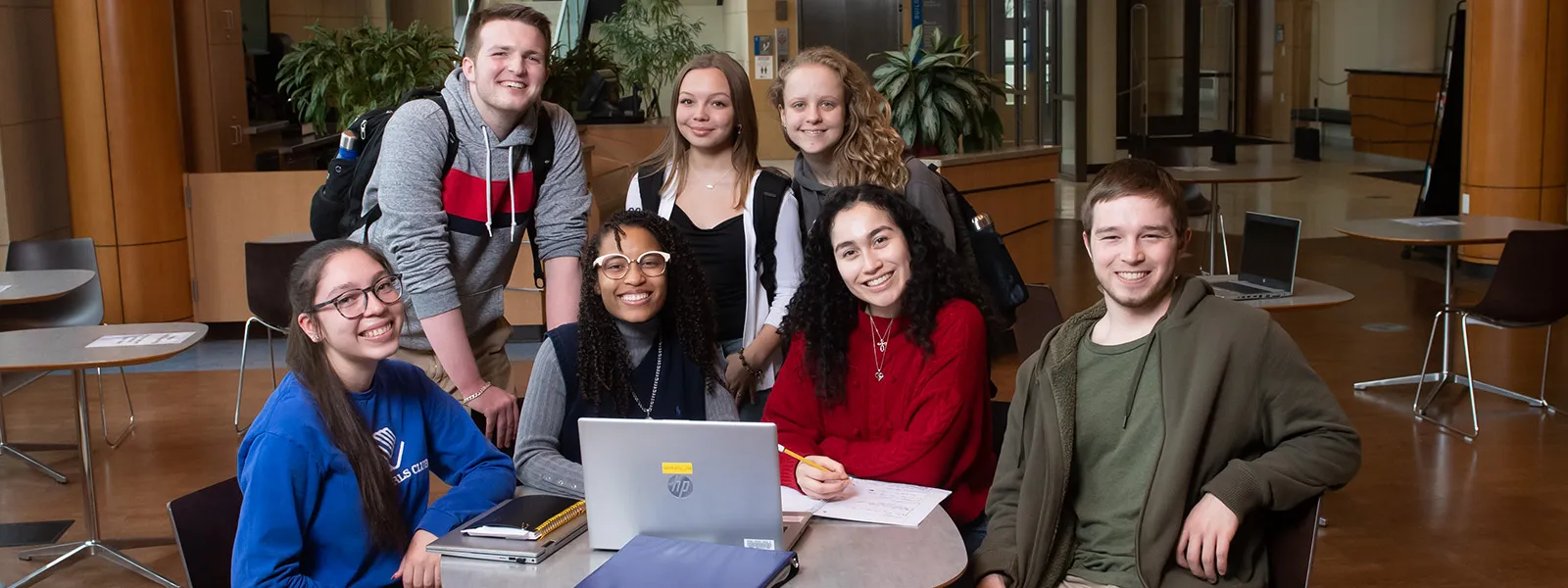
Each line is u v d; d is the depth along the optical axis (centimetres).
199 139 816
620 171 956
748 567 209
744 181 347
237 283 799
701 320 282
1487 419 581
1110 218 241
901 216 281
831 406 289
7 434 597
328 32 826
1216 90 1873
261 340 800
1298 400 235
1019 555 248
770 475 216
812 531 235
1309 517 237
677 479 220
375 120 320
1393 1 1791
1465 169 900
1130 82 1762
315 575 238
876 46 1470
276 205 793
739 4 1530
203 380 699
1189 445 231
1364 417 589
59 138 782
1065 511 250
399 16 1310
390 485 242
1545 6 851
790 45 1497
